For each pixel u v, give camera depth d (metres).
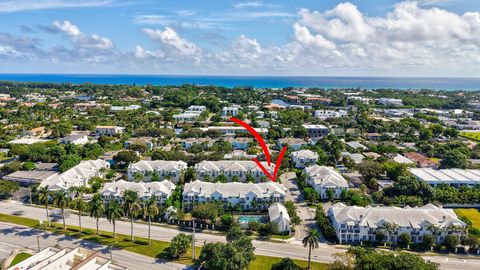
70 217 159.25
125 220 156.62
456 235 134.12
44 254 117.12
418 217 138.88
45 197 148.50
